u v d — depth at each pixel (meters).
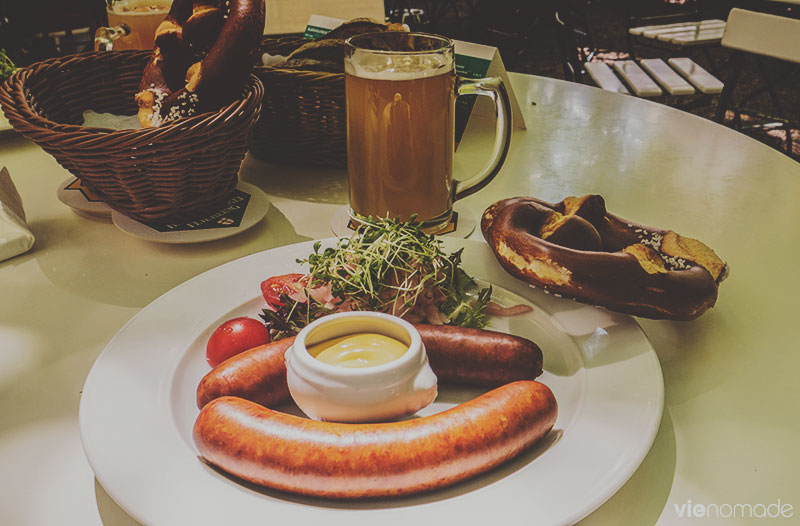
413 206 1.15
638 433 0.71
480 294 0.98
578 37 3.93
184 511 0.62
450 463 0.65
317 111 1.43
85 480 0.73
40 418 0.81
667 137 1.71
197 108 1.19
